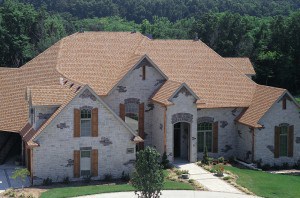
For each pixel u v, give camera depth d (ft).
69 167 129.59
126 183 129.49
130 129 132.98
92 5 566.36
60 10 569.23
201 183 127.03
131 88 150.51
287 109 152.87
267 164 151.84
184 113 145.59
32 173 126.41
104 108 130.93
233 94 160.56
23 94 153.58
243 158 156.46
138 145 152.56
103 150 131.75
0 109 151.64
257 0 596.29
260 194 119.24
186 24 435.94
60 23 412.98
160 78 153.28
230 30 349.00
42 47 327.26
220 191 120.26
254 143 150.61
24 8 342.03
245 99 160.45
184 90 144.77
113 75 153.99
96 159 131.34
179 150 154.20
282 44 340.59
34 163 126.41
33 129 133.80
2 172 138.10
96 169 131.54
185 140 153.17
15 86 157.79
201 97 155.94
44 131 126.72
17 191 118.73
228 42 342.23
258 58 334.85
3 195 115.44
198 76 162.20
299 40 335.47
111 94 148.87
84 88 128.57
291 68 332.39
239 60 191.01
